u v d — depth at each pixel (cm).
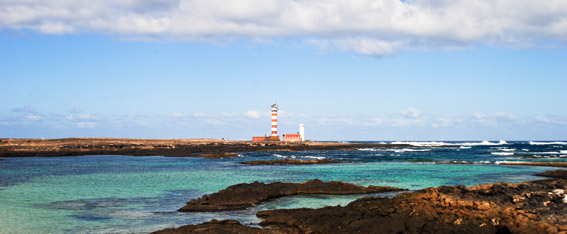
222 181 4531
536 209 2200
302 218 2380
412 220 2120
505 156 9838
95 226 2433
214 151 11488
